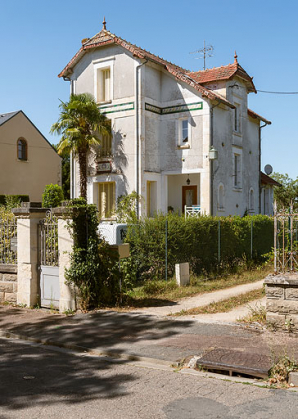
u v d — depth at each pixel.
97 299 10.71
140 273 14.14
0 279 11.85
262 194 31.50
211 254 16.02
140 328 8.60
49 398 5.35
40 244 11.23
